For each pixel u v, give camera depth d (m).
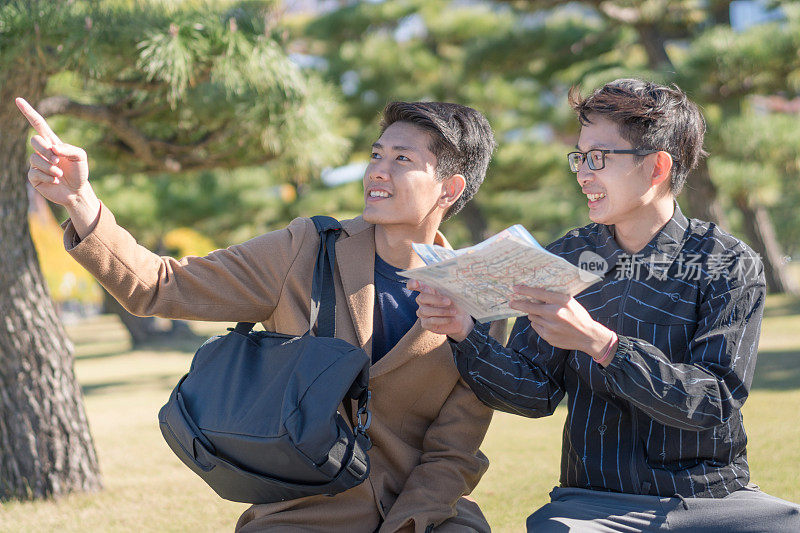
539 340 2.16
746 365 1.89
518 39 13.72
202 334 20.05
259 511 2.14
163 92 4.43
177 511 4.13
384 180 2.16
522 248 1.57
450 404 2.28
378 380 2.19
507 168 16.25
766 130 10.97
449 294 1.85
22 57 3.51
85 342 21.91
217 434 1.88
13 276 4.30
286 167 5.27
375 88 15.41
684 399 1.78
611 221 2.04
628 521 1.94
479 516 2.41
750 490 1.98
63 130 5.90
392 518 2.10
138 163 5.51
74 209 1.97
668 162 1.99
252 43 3.98
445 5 16.41
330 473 1.84
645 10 11.48
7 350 4.30
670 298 2.00
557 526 1.93
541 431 5.73
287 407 1.83
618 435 2.04
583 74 9.43
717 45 10.30
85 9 3.60
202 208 14.16
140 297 2.09
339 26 15.49
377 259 2.29
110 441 6.29
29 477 4.34
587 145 2.03
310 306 2.14
